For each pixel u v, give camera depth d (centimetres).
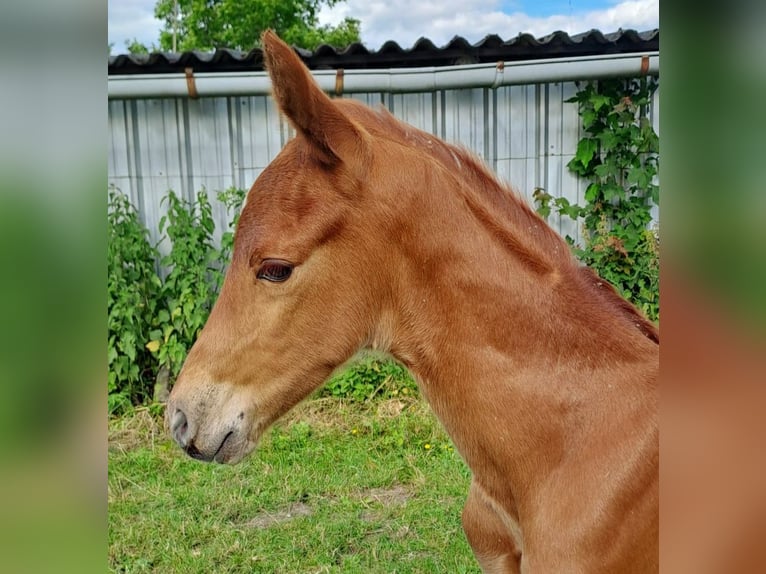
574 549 142
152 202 512
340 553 311
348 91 462
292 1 1578
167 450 420
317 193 147
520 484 150
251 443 157
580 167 479
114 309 468
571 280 158
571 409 147
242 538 322
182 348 476
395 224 148
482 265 150
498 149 489
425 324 152
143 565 300
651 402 146
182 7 1555
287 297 150
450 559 301
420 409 457
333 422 450
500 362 149
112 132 505
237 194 494
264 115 498
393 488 372
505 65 444
